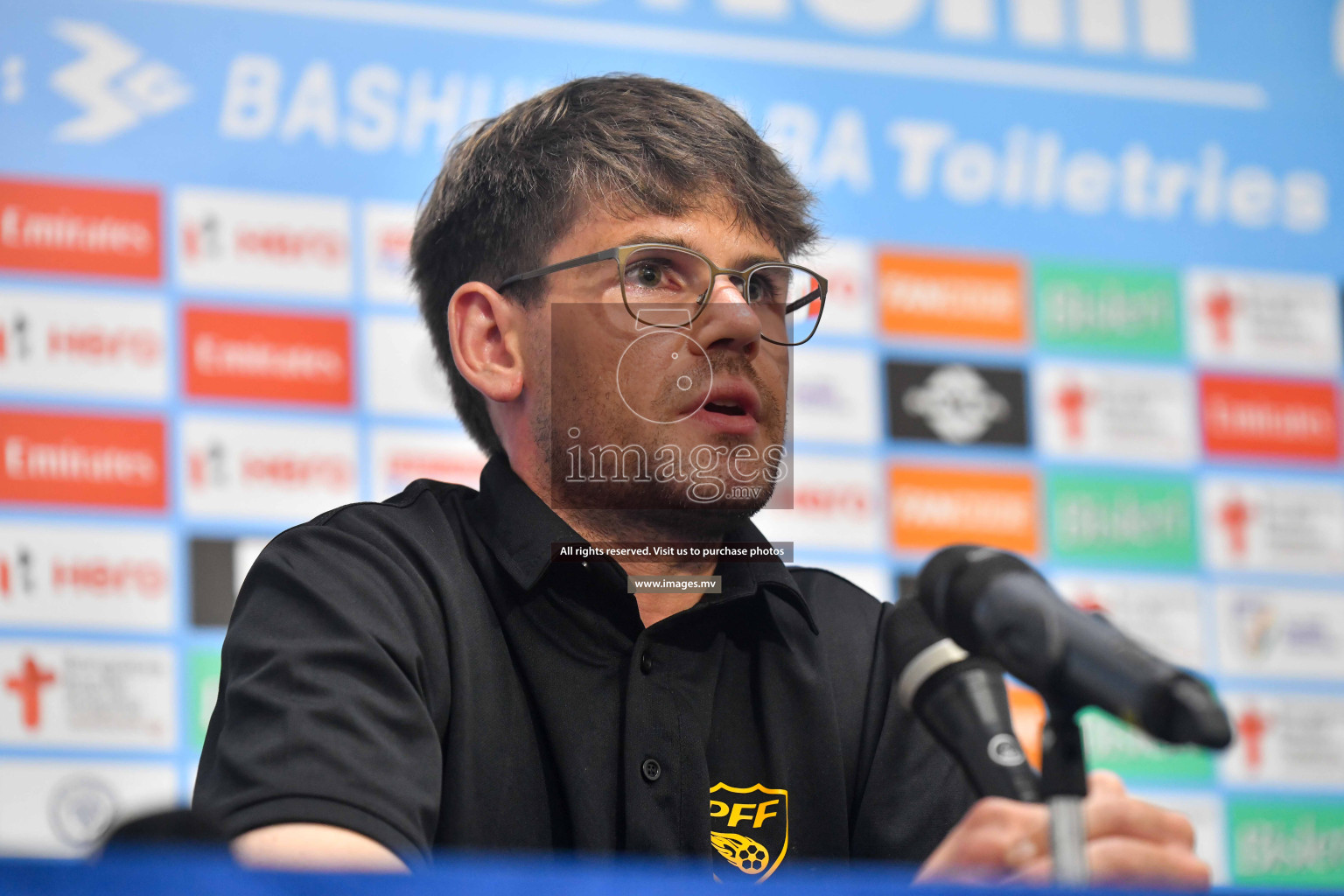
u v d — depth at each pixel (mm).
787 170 3500
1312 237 7402
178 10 6316
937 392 6797
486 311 3445
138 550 5824
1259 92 7492
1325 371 7277
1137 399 7031
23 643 5633
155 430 5941
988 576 1979
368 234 6312
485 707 2926
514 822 2855
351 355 6191
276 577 2891
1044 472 6855
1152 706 1738
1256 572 6969
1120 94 7332
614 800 2904
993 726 2051
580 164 3361
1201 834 6566
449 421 6230
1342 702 6879
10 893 1524
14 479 5762
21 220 5977
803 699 3164
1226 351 7184
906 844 3105
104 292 5996
